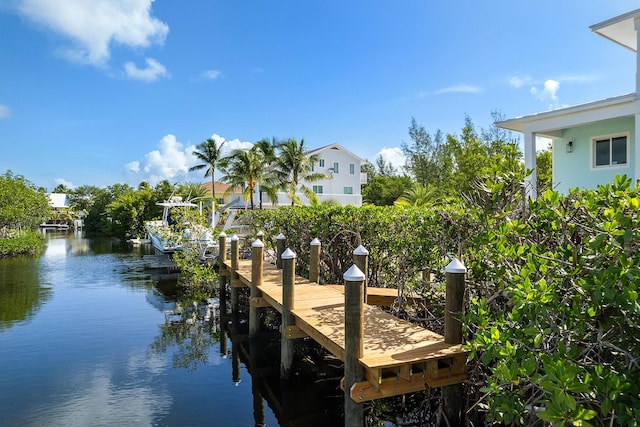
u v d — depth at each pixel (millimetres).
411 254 6664
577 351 2352
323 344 5094
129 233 39406
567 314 2705
